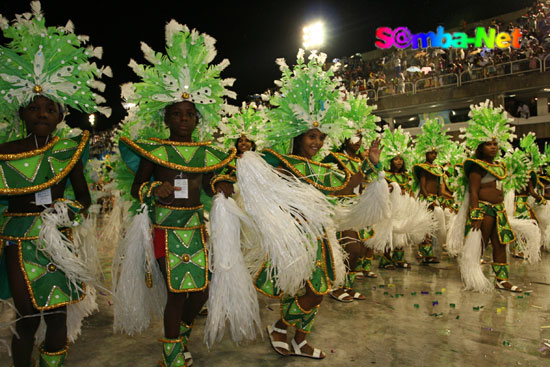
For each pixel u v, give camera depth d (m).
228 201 2.41
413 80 15.98
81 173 2.25
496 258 4.31
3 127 2.29
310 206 2.53
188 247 2.31
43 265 2.05
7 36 2.18
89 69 2.29
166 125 2.67
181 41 2.48
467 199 4.54
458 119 15.48
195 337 2.95
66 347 2.14
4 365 2.47
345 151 4.09
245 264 2.58
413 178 6.33
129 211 2.58
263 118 4.07
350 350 2.71
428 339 2.88
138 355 2.64
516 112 14.81
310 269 2.50
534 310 3.54
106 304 3.71
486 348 2.73
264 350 2.73
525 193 6.06
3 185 1.98
